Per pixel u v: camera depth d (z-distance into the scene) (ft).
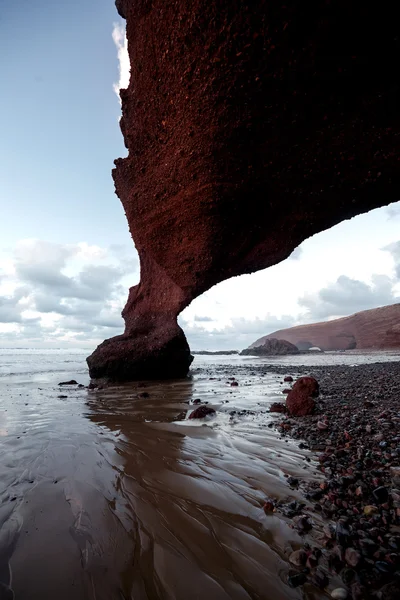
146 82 27.27
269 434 15.47
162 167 32.09
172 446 13.64
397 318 181.06
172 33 22.24
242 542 7.06
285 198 28.22
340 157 23.31
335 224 30.42
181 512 8.30
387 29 17.02
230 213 30.71
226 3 18.63
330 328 236.02
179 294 46.21
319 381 36.58
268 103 22.06
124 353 45.16
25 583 5.74
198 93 23.88
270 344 192.34
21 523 7.64
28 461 11.73
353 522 7.66
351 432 14.98
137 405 23.98
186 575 6.05
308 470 11.02
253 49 19.70
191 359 50.03
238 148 25.59
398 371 44.24
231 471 10.96
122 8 29.30
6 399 27.20
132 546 6.89
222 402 24.53
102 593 5.58
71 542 6.97
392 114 20.40
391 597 5.21
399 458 11.57
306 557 6.40
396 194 24.93
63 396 28.96
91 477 10.37
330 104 21.07
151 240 38.91
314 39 18.17
